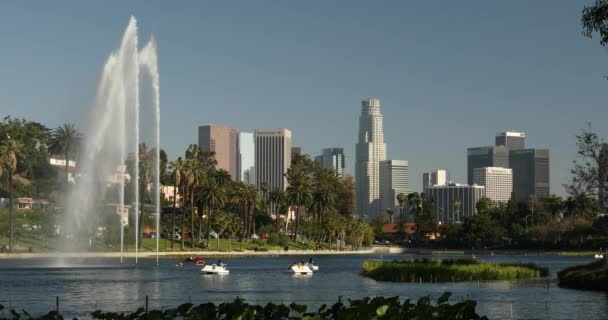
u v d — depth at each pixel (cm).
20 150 17825
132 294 8894
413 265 11250
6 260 15950
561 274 10031
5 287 9756
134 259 17512
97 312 3153
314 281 11319
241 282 11150
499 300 7638
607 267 9325
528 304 7169
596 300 7544
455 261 11894
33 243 18012
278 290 9594
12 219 17200
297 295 8794
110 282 10781
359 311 2798
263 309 3073
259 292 9294
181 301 7969
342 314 2819
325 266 16750
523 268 11462
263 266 16350
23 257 16662
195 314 2948
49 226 18138
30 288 9638
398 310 2820
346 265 17288
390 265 11362
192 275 12662
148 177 18775
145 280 11300
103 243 17588
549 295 8206
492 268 11156
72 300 8069
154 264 15700
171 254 19538
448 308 2886
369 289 9562
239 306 3003
